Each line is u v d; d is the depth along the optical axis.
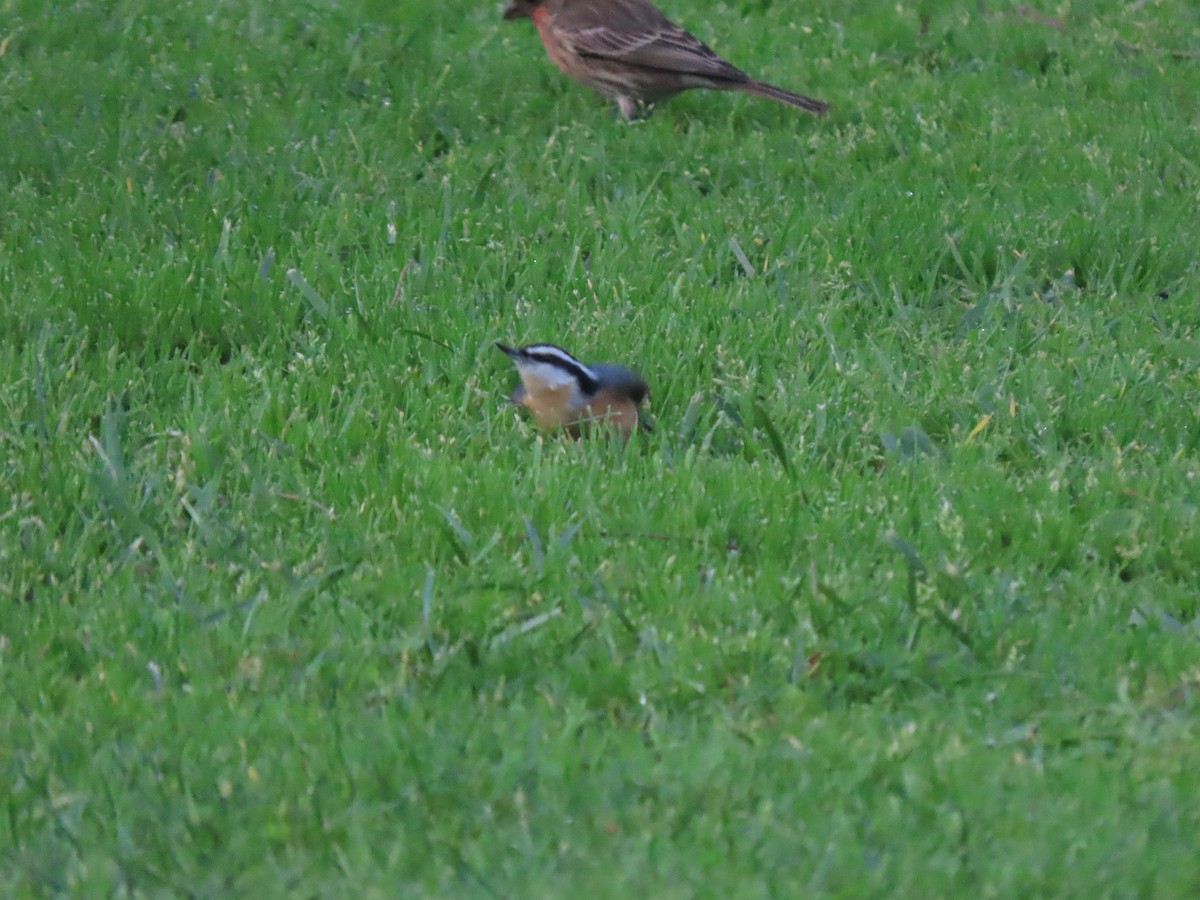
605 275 13.88
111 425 10.47
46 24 19.17
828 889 6.77
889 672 8.47
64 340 12.34
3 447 10.49
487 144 16.80
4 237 14.11
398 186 15.73
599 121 17.97
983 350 12.90
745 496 10.31
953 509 10.27
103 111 17.05
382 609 8.95
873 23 21.22
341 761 7.55
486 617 8.88
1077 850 7.00
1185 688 8.35
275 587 9.20
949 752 7.68
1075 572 9.67
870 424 11.53
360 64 18.75
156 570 9.48
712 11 21.91
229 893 6.76
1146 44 21.12
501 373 12.11
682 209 15.40
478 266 14.16
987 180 16.67
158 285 12.84
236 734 7.76
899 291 14.13
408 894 6.70
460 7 21.14
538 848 6.96
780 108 18.56
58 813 7.21
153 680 8.34
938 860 6.90
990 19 21.53
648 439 11.45
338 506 10.20
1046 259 14.73
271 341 12.54
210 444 10.66
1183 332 13.51
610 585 9.29
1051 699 8.32
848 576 9.40
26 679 8.23
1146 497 10.51
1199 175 16.88
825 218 15.27
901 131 17.89
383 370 12.00
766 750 7.71
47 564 9.38
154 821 7.14
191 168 15.73
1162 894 6.75
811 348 12.84
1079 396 12.06
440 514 9.77
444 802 7.33
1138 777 7.56
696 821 7.14
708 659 8.41
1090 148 17.48
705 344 12.59
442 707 8.06
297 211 14.80
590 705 8.23
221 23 19.88
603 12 17.84
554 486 10.28
